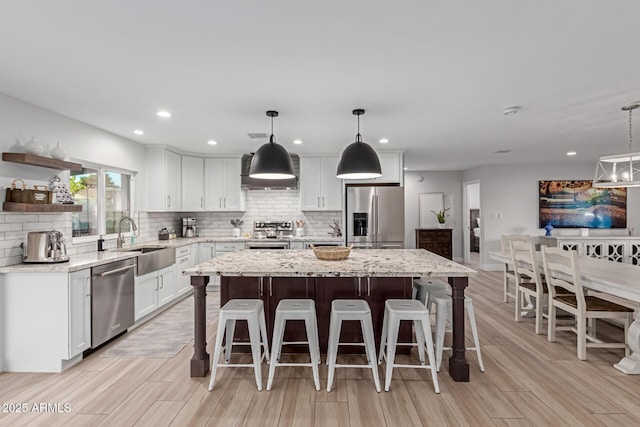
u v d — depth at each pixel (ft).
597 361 10.01
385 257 11.30
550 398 8.02
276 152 10.78
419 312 8.41
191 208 19.35
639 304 13.53
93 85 9.30
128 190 16.53
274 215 21.02
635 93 10.14
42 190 10.89
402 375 9.21
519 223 25.04
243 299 10.19
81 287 9.96
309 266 9.36
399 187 18.31
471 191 33.86
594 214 24.72
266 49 7.41
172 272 15.85
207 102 10.71
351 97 10.37
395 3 5.81
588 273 10.59
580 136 15.75
